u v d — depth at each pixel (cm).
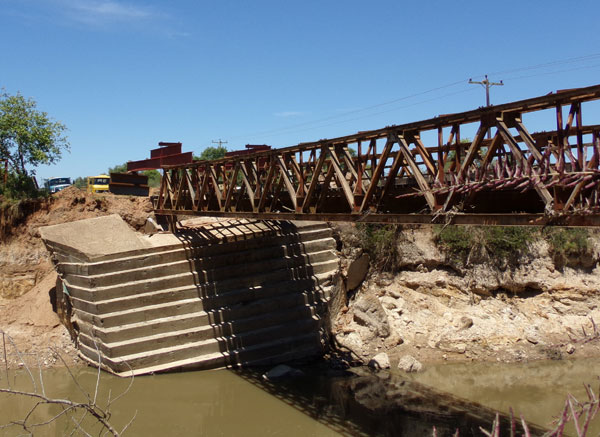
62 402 662
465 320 1791
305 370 1566
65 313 1722
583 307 1872
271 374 1495
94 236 1767
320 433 1148
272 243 1931
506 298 1923
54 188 4091
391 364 1611
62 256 1748
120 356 1476
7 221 2050
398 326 1823
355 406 1294
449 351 1681
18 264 1997
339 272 1970
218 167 1532
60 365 1593
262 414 1248
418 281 1961
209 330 1590
